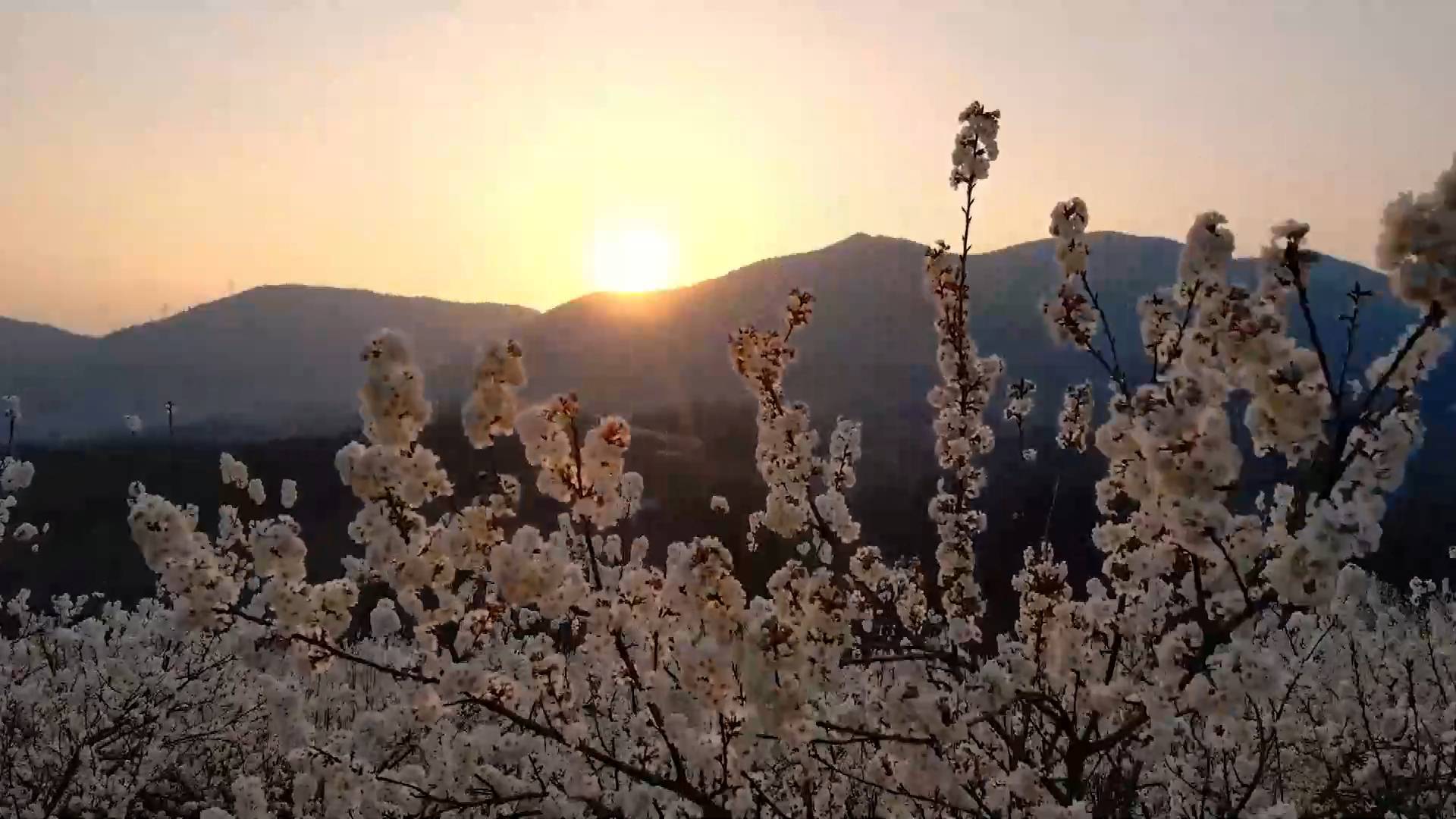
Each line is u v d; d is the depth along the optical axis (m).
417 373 3.43
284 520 3.61
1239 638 3.27
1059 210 4.19
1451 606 9.24
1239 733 4.14
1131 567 3.88
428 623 3.58
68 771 6.79
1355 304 2.91
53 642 9.16
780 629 3.22
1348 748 5.31
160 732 7.69
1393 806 4.41
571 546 5.47
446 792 4.07
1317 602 2.73
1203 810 4.45
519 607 3.90
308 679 7.33
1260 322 2.95
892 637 5.06
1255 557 3.28
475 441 3.52
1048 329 4.17
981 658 4.44
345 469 3.42
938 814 4.42
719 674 3.27
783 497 4.71
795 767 4.56
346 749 4.56
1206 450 2.90
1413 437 2.84
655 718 3.81
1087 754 3.78
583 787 3.76
